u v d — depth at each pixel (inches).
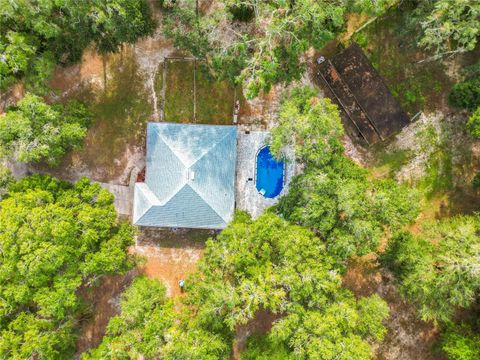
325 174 1123.3
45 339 1153.4
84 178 1251.8
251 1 1205.1
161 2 1368.1
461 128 1391.5
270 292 1086.4
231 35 1328.7
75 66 1414.9
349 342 1072.8
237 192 1402.6
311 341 1073.5
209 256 1179.9
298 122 1104.8
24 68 1126.4
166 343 1173.7
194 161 1284.4
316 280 1077.1
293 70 1191.6
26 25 1126.4
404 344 1403.8
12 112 1196.5
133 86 1421.0
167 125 1333.7
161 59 1413.6
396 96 1389.0
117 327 1175.0
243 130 1412.4
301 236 1109.7
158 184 1325.0
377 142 1395.2
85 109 1342.3
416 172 1402.6
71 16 1114.1
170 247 1427.2
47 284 1173.7
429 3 1184.8
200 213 1316.4
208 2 1395.2
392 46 1385.3
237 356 1402.6
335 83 1357.0
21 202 1165.7
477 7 1072.8
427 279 1124.5
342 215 1180.5
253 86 1117.1
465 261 1078.4
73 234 1160.8
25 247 1105.4
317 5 1044.5
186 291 1277.1
